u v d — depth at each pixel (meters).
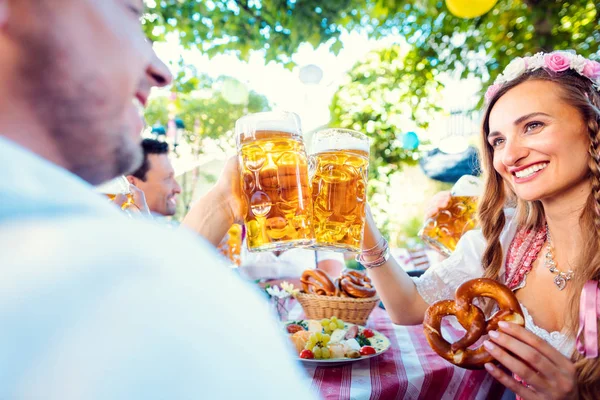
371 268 1.74
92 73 0.40
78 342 0.26
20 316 0.27
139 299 0.28
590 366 1.27
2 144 0.34
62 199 0.33
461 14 2.98
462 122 6.48
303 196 1.16
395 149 7.36
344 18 5.21
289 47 5.16
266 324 0.35
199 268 0.33
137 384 0.26
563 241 1.55
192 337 0.29
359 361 1.60
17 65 0.37
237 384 0.29
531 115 1.45
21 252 0.29
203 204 1.27
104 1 0.42
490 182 1.76
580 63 1.44
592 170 1.41
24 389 0.25
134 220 0.36
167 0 5.07
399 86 7.12
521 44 5.01
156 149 2.95
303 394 0.34
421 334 2.04
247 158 1.15
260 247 1.17
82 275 0.28
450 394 1.54
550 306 1.57
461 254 1.84
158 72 0.57
